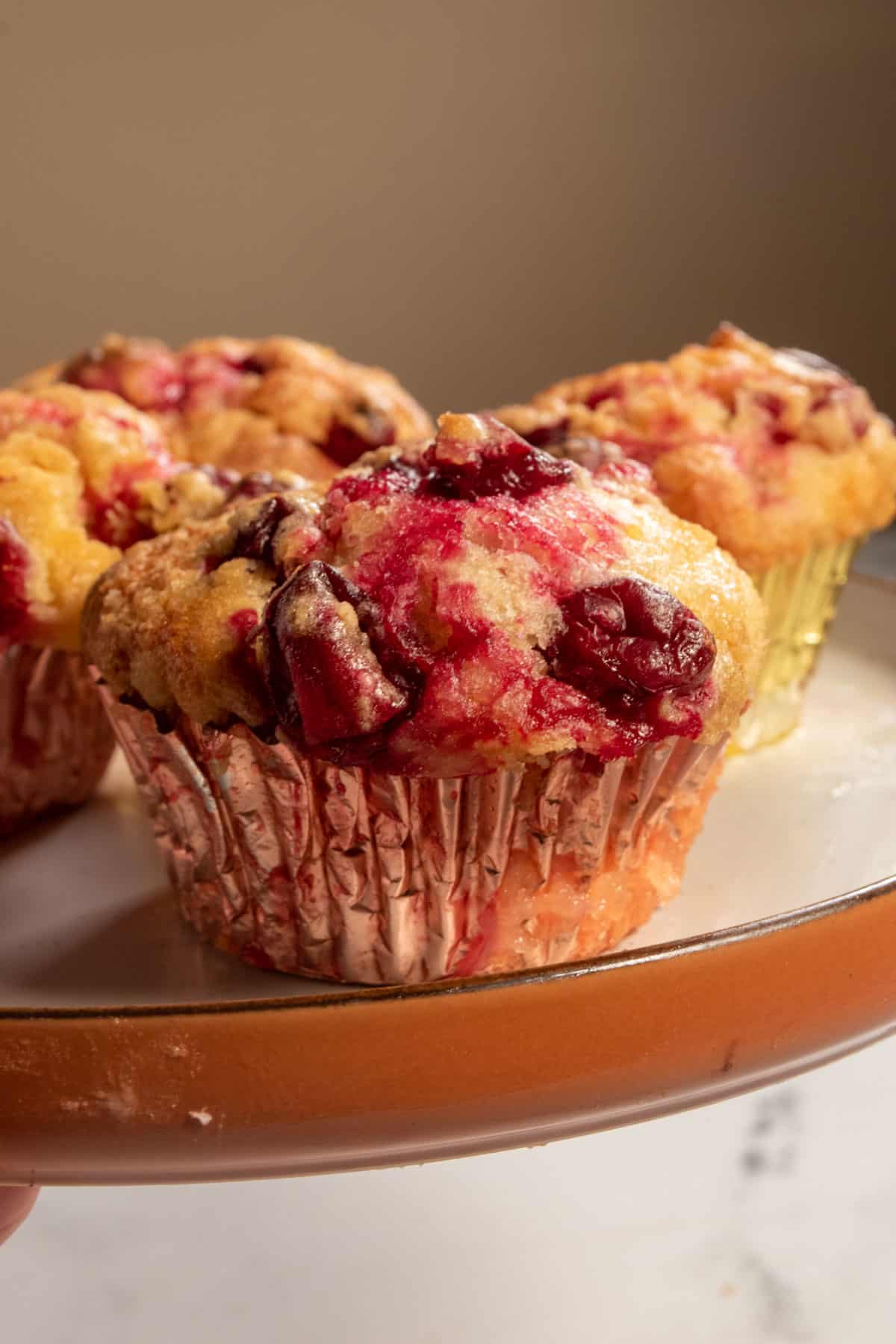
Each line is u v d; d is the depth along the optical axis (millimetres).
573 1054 263
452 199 720
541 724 279
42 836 341
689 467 353
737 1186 332
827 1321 311
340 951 304
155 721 295
